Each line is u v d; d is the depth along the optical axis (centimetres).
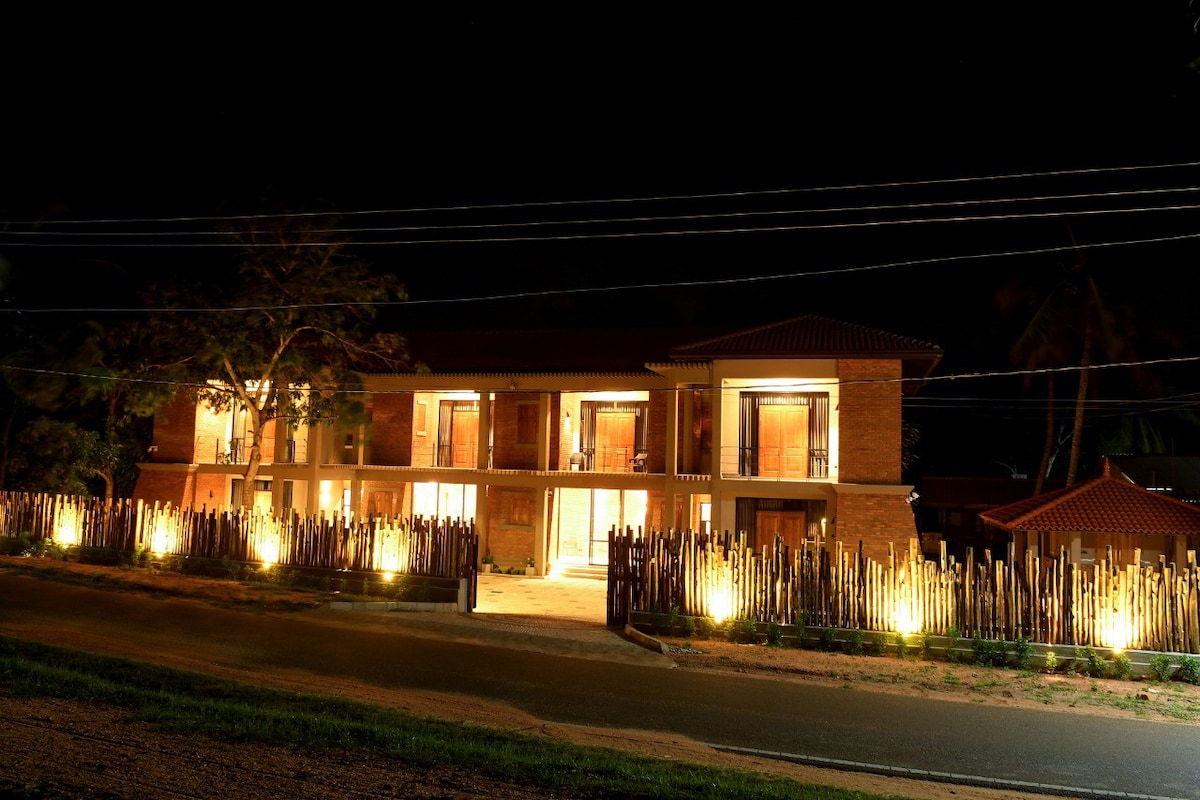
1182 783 971
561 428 3114
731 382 2777
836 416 2669
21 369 2845
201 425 3400
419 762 789
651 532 1839
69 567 2289
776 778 862
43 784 658
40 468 3117
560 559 3142
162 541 2383
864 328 2745
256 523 2269
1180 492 4075
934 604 1623
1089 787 955
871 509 2516
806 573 1700
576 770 799
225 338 2575
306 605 1922
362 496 3334
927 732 1143
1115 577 1548
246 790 682
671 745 1033
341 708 1005
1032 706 1293
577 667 1470
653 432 2975
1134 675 1483
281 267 2634
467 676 1372
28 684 962
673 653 1595
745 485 2672
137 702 937
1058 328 3541
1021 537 2373
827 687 1383
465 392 3209
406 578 2094
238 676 1252
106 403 3369
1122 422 4278
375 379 3238
